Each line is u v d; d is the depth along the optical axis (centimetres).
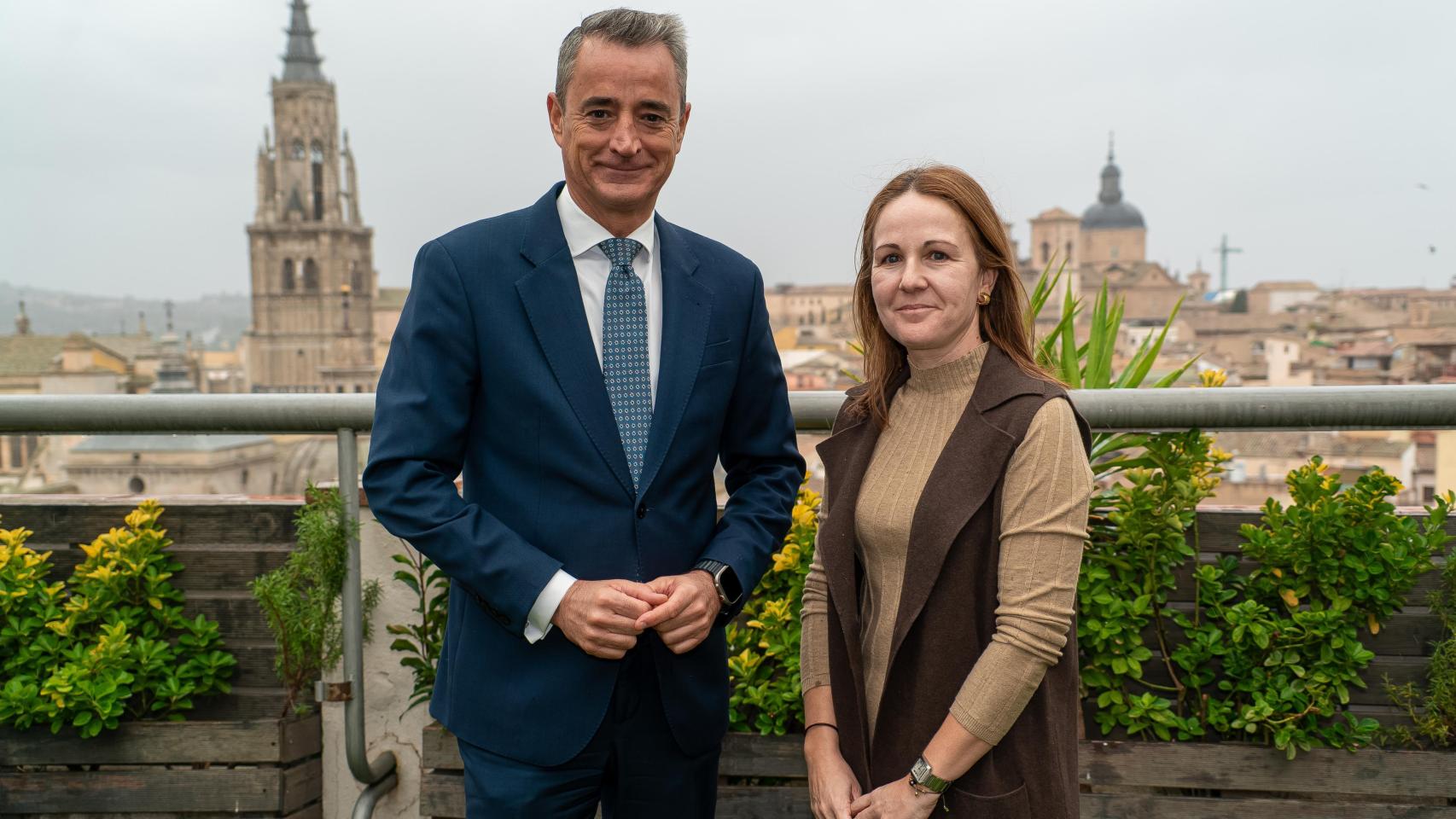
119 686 222
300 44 13525
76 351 10606
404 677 233
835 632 164
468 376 166
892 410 167
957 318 155
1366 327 11069
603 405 166
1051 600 145
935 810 151
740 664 217
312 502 221
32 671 229
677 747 175
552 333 165
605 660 167
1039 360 230
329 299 12888
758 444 183
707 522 176
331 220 13062
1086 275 16788
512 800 168
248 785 221
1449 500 207
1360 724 201
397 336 168
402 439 161
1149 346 236
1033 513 146
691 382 170
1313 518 203
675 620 161
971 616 151
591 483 165
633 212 168
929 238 154
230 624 238
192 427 213
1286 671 205
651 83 161
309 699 235
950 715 148
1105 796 204
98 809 220
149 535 234
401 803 235
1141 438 211
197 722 223
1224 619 211
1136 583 214
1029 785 150
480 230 171
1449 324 8781
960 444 153
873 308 169
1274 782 200
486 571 158
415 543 159
